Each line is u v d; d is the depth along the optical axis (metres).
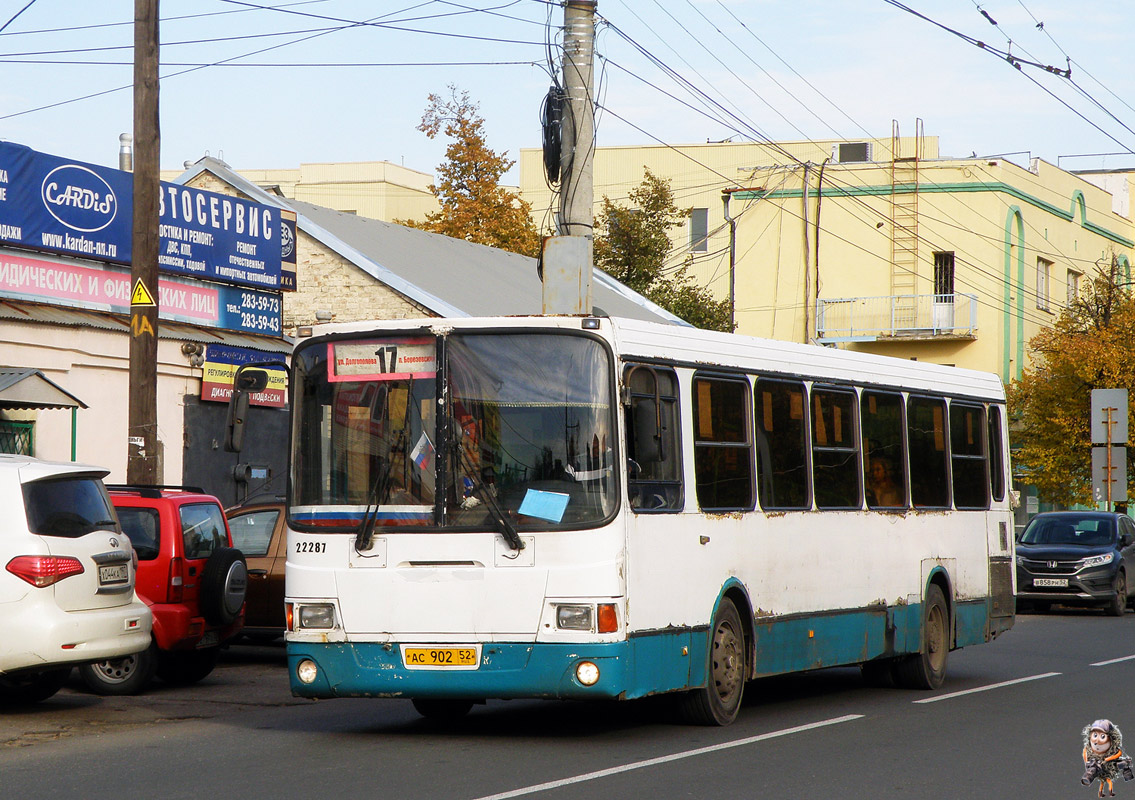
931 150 57.84
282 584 16.94
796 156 65.50
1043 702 14.10
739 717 12.72
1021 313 52.00
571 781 9.27
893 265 51.19
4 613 11.78
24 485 12.07
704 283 63.62
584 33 16.67
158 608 14.34
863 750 10.82
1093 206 59.22
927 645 15.38
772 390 12.99
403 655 10.62
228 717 12.80
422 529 10.67
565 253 16.70
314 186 77.50
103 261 22.80
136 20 17.33
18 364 20.61
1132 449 43.19
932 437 16.00
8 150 20.81
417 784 9.15
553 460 10.60
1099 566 28.02
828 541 13.62
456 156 49.28
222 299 25.58
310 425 11.13
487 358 10.83
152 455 17.05
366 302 30.41
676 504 11.33
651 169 67.88
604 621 10.35
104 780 9.38
